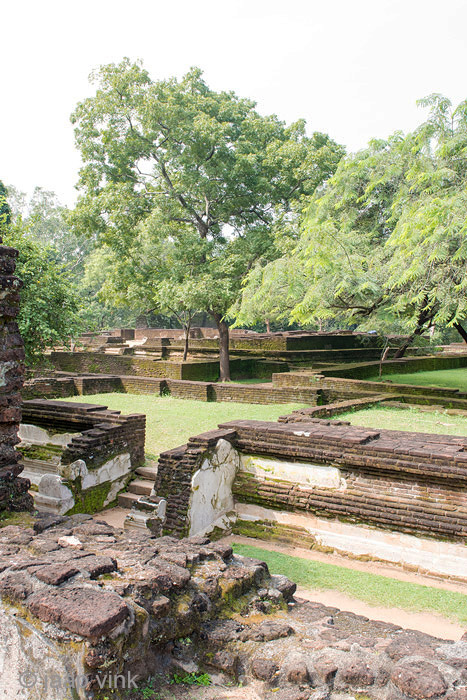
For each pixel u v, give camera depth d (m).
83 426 8.82
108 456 8.19
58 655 2.50
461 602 5.12
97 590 2.78
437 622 4.78
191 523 6.39
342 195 15.82
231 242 20.98
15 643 2.70
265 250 19.73
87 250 53.09
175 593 3.17
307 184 19.06
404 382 17.62
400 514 5.93
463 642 2.90
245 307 15.84
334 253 13.75
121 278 20.61
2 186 27.70
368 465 6.16
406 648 2.81
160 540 3.84
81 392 16.58
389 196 15.59
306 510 6.58
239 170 19.06
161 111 18.56
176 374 19.91
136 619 2.69
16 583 2.82
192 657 3.01
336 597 5.23
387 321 14.94
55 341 13.04
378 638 3.09
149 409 13.45
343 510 6.29
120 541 3.72
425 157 13.13
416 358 22.36
